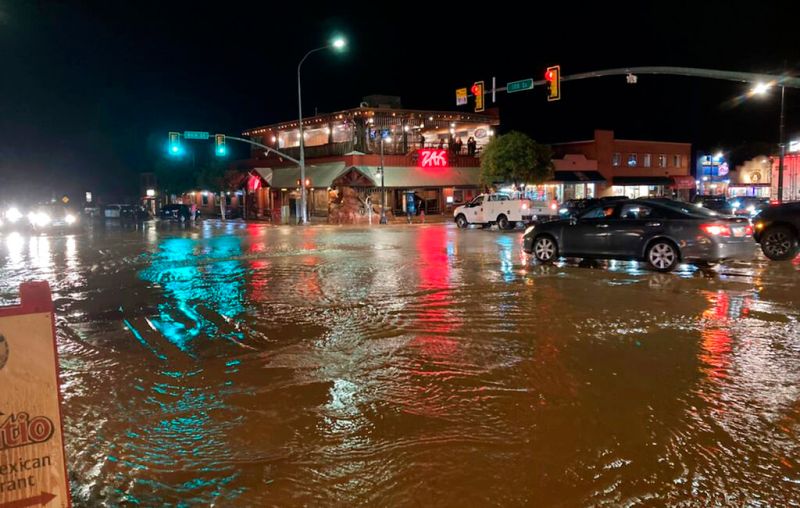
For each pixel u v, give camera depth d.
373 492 3.78
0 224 33.81
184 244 24.89
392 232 31.05
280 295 11.17
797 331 7.73
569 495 3.70
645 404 5.20
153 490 3.85
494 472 4.00
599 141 55.28
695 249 12.84
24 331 2.55
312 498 3.72
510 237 25.81
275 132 60.28
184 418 5.09
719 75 19.55
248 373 6.34
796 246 14.63
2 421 2.51
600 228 14.01
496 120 54.75
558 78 23.06
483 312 9.18
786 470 3.98
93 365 6.75
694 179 60.06
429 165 50.19
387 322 8.61
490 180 46.84
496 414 5.03
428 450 4.35
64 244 25.80
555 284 11.84
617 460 4.15
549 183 52.38
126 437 4.70
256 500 3.71
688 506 3.56
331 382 5.97
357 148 48.91
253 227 40.59
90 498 3.75
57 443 2.62
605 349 6.98
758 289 10.98
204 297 11.18
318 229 36.06
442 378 6.01
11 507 2.54
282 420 4.99
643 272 13.50
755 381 5.77
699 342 7.23
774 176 37.28
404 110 49.81
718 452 4.25
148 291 12.08
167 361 6.88
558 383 5.80
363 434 4.67
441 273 13.70
